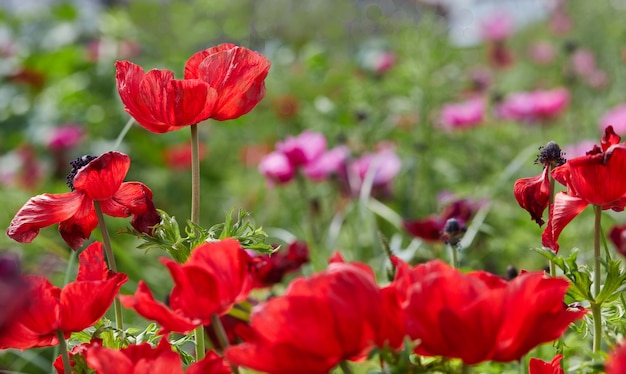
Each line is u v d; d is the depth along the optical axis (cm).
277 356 91
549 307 92
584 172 104
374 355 92
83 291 103
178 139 406
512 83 538
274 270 152
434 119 354
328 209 304
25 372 230
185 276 96
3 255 87
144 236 113
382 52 456
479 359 91
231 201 383
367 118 340
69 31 520
